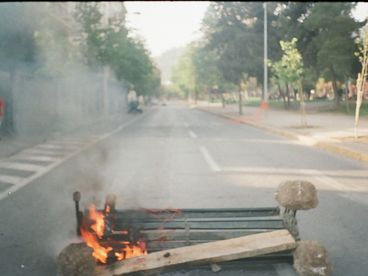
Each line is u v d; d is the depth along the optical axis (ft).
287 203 11.46
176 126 75.20
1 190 22.89
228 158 34.71
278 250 10.84
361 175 26.89
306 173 27.63
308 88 186.50
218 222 11.83
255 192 22.07
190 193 21.89
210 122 87.71
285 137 53.26
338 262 12.32
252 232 11.67
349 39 87.30
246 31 113.29
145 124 80.33
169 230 11.64
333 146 39.11
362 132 51.78
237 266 11.75
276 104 162.09
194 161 33.06
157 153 37.99
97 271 10.31
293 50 63.41
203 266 11.61
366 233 15.07
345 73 93.45
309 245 10.84
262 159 34.12
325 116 87.86
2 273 11.67
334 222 16.51
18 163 31.83
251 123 77.30
